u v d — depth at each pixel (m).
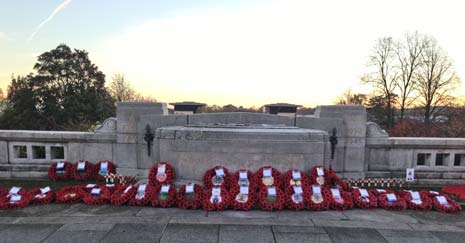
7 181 8.09
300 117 8.95
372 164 8.66
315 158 7.10
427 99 33.53
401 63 36.09
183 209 5.86
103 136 8.52
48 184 7.82
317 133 7.15
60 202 6.16
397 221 5.43
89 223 5.10
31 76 32.38
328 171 6.97
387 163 8.63
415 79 34.44
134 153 8.49
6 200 5.98
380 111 36.75
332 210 5.95
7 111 31.53
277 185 6.56
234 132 7.07
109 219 5.29
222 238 4.57
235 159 7.03
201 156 7.11
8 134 8.39
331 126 8.43
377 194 6.46
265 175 6.68
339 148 8.45
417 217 5.67
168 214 5.57
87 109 32.59
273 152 7.00
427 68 33.66
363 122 8.45
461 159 8.63
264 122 9.41
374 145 8.55
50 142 8.55
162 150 7.49
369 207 6.09
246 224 5.12
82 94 33.09
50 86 32.41
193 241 4.46
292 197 6.03
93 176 8.27
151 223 5.11
